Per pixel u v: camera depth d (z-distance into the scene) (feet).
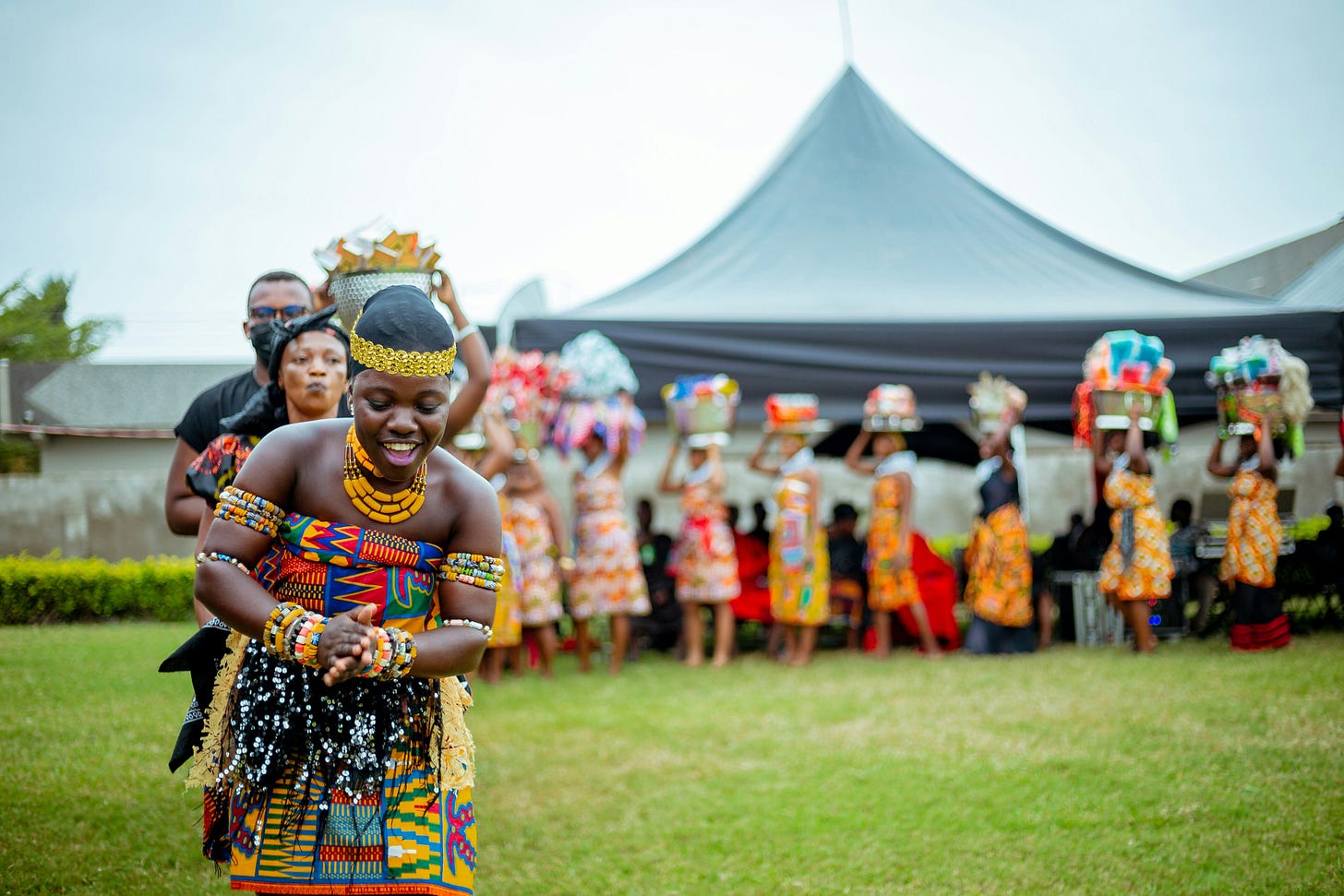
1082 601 29.66
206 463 9.84
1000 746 17.33
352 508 7.69
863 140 38.06
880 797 14.93
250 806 7.56
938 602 30.12
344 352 10.11
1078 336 29.17
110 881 11.66
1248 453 26.16
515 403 25.27
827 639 34.68
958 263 33.58
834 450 42.68
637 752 17.74
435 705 7.88
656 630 30.48
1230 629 29.73
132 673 23.03
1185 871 11.86
